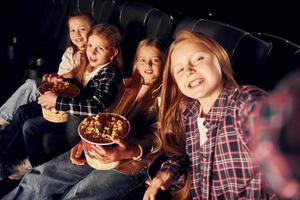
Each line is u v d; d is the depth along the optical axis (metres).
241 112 0.91
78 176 1.56
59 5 2.81
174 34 1.97
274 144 0.39
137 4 2.20
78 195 1.43
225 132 1.07
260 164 0.43
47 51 2.72
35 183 1.55
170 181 1.23
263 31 2.40
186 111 1.24
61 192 1.56
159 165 1.43
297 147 0.37
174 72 1.13
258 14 2.40
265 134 0.40
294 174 0.37
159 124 1.35
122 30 2.23
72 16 2.07
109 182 1.44
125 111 1.58
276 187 0.39
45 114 1.77
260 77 1.57
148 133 1.49
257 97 0.94
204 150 1.14
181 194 1.29
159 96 1.51
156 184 1.21
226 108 1.06
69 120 1.77
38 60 2.43
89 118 1.43
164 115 1.31
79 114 1.69
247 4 2.42
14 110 2.14
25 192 1.55
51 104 1.69
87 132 1.34
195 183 1.22
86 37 1.94
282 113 0.39
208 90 1.08
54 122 1.94
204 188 1.17
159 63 1.51
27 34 2.93
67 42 2.65
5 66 2.87
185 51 1.09
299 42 2.29
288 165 0.37
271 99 0.42
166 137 1.34
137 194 1.49
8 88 2.80
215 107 1.09
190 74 1.07
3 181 2.03
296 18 2.29
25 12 3.06
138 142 1.42
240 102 1.00
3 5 3.10
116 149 1.32
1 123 2.16
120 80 1.78
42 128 1.93
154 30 2.04
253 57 1.57
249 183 1.05
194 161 1.22
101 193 1.44
